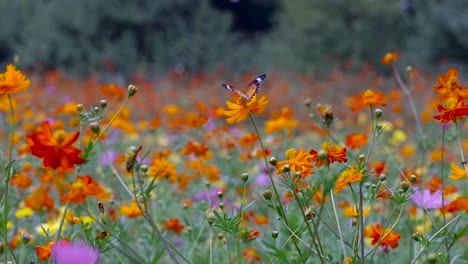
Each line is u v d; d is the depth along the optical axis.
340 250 2.63
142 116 10.34
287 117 3.58
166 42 20.41
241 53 20.44
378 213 3.17
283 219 1.91
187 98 13.05
